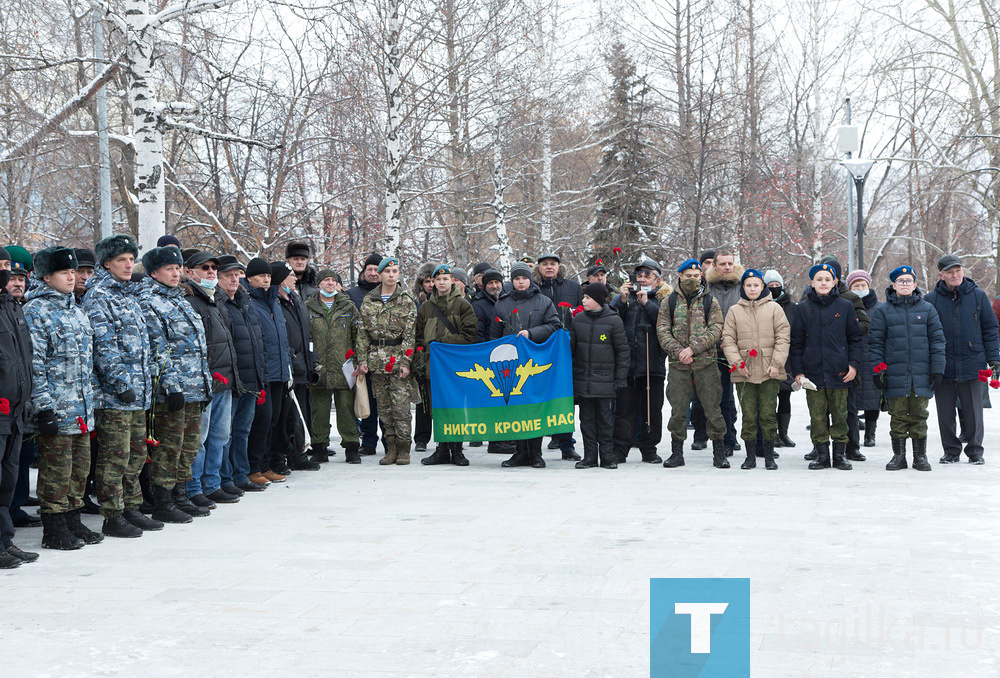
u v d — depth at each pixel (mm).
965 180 27781
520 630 4797
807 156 33750
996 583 5574
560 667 4262
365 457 11914
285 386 10172
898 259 49500
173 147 19531
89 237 22234
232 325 9109
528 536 7012
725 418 11867
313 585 5746
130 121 19938
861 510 7867
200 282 8539
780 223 33906
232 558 6520
